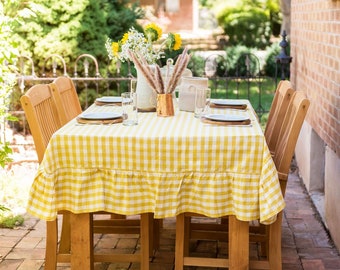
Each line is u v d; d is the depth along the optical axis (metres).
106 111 4.82
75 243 3.97
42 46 8.23
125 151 3.82
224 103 4.95
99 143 3.82
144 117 4.49
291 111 4.36
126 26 9.98
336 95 4.86
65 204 3.92
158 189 3.82
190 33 18.62
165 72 4.75
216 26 17.78
